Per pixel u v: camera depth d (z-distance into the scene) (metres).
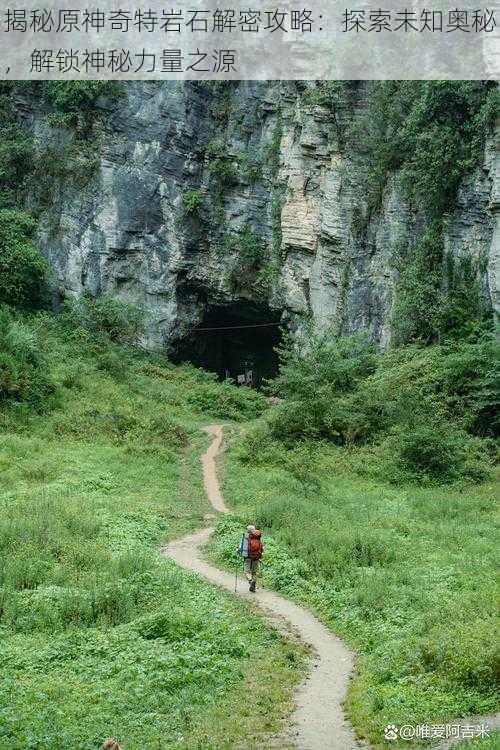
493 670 12.44
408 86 45.12
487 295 40.56
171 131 54.69
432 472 32.59
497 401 35.88
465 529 24.83
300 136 51.84
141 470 32.16
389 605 17.39
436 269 42.81
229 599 18.34
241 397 49.47
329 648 15.66
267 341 59.59
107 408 39.56
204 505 28.86
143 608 17.16
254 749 10.74
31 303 52.31
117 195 54.41
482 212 41.19
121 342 52.69
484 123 40.44
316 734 11.31
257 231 54.41
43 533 21.98
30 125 56.00
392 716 11.60
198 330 57.66
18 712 11.62
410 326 42.56
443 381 37.91
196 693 12.73
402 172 44.69
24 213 53.56
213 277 55.22
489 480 32.25
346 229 48.88
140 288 54.66
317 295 50.94
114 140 54.84
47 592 17.48
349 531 23.33
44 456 31.89
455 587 18.66
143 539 23.58
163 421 38.69
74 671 13.71
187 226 54.78
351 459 34.38
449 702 11.95
